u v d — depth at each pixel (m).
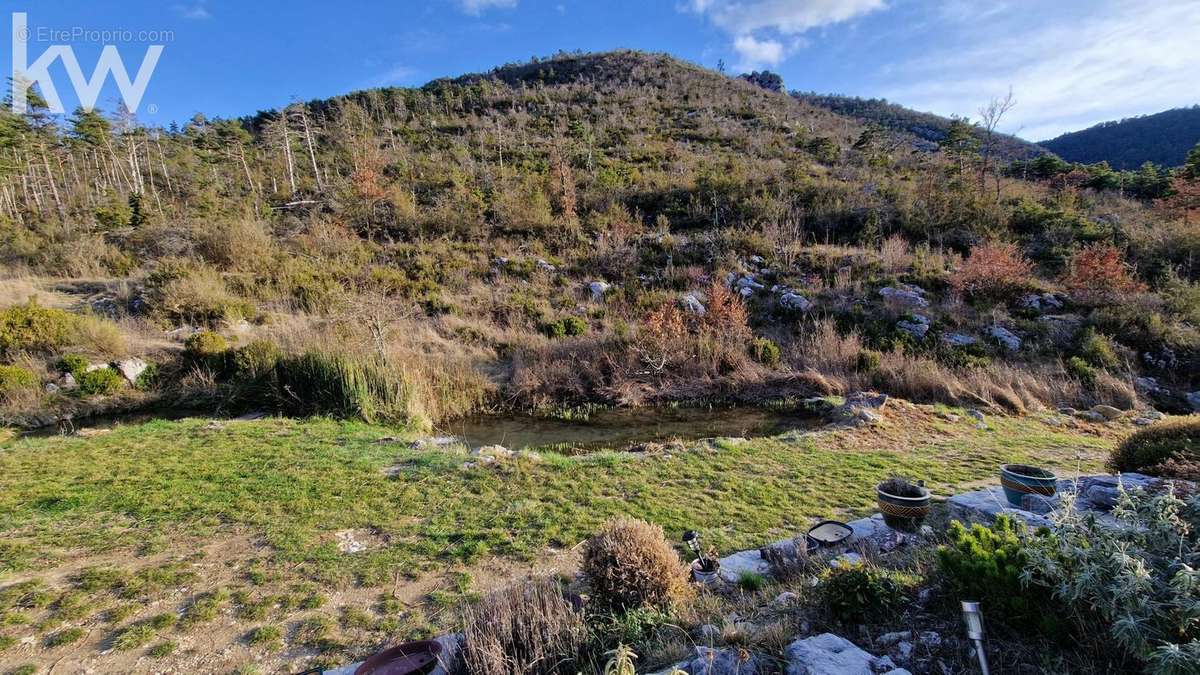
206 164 28.89
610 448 8.41
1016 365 11.52
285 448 7.05
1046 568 2.34
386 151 28.38
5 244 17.56
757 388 11.29
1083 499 4.37
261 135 34.03
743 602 3.37
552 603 3.15
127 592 3.79
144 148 31.16
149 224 19.02
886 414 9.27
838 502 5.68
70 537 4.60
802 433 8.44
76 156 29.62
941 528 4.71
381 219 20.55
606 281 16.66
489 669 2.59
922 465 6.91
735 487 6.06
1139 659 2.07
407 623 3.56
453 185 23.48
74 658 3.13
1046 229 17.59
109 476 5.98
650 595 3.20
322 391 9.27
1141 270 15.50
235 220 18.50
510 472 6.38
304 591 3.91
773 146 31.42
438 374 10.73
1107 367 11.36
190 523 4.92
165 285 13.65
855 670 2.22
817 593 3.04
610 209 21.05
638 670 2.62
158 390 10.05
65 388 9.55
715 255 17.25
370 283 15.38
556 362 11.95
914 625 2.66
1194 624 1.99
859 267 16.08
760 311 14.48
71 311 12.77
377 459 6.74
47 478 5.89
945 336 12.57
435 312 14.45
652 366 11.90
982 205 18.83
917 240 18.12
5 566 4.09
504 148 29.55
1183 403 10.50
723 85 51.31
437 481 6.06
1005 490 4.82
